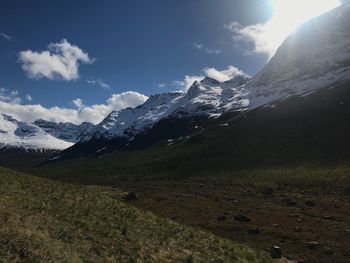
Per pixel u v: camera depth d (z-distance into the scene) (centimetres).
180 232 3825
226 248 3572
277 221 5750
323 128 18825
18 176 5622
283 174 13038
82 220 3278
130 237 3059
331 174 11881
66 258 2173
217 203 7706
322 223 5616
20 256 2020
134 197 7919
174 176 17600
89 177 18950
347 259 3850
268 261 3403
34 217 2900
